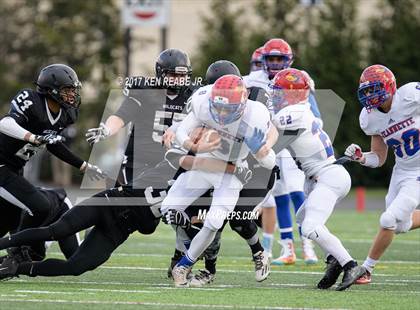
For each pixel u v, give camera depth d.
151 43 76.69
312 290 19.02
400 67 68.44
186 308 16.12
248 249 28.92
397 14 69.88
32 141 19.30
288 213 25.36
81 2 75.19
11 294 17.66
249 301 17.09
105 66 74.94
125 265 24.09
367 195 62.78
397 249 29.44
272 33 70.25
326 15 69.12
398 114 20.00
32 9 76.31
